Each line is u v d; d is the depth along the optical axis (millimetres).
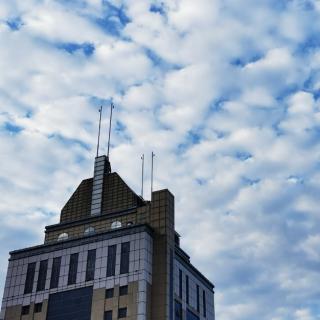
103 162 115688
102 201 108625
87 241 97125
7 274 99875
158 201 100188
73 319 89688
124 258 92250
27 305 94875
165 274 90938
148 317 86812
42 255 99500
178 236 107938
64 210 111250
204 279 109062
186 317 95250
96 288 91125
